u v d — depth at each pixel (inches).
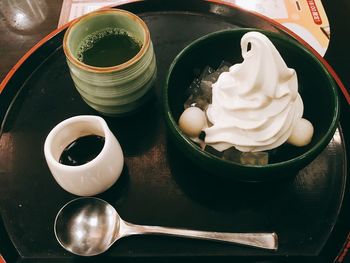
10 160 8.5
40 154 8.5
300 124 7.6
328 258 7.2
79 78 7.6
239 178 7.0
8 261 7.2
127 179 8.2
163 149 8.6
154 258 7.2
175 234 7.2
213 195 7.9
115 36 8.8
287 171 6.8
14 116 9.1
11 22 11.5
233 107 7.5
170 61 9.9
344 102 9.1
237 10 10.6
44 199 7.9
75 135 7.9
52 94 9.4
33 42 11.1
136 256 7.2
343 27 13.5
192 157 7.1
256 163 7.5
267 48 7.1
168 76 7.6
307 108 8.4
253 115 7.4
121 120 9.0
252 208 7.7
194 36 10.4
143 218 7.7
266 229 7.5
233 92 7.6
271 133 7.3
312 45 11.1
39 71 9.7
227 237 7.2
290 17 11.6
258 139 7.4
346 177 8.2
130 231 7.3
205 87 8.4
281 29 10.3
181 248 7.3
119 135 8.8
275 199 7.9
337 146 8.6
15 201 7.9
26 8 11.7
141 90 8.2
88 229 7.4
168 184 8.1
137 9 10.8
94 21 8.4
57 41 10.1
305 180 8.1
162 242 7.3
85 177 6.9
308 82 8.1
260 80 7.2
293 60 8.2
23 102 9.3
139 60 7.5
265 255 7.2
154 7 10.9
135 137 8.8
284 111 7.4
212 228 7.5
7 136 8.8
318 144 6.7
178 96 8.6
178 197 7.9
